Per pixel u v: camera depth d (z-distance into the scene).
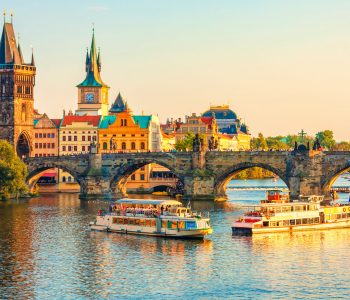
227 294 148.38
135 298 146.12
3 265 169.75
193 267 167.12
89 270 165.25
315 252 180.75
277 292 149.38
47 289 151.38
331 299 145.38
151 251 182.75
